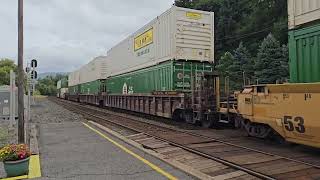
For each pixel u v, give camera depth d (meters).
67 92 76.44
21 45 11.44
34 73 19.22
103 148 11.11
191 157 9.84
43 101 65.75
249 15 78.88
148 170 7.97
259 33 71.31
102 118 23.62
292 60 9.76
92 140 12.94
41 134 15.22
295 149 10.57
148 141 13.07
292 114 9.41
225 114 14.80
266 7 74.31
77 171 8.04
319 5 8.80
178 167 8.15
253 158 9.22
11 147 7.92
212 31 19.47
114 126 18.55
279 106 9.99
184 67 18.59
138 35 24.55
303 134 9.20
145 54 23.03
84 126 18.30
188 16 18.75
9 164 7.70
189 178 7.21
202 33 19.11
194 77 17.05
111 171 7.95
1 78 67.56
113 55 33.69
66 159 9.48
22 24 11.48
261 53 49.41
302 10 9.38
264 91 10.79
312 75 9.05
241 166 8.33
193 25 18.86
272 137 11.76
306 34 9.26
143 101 23.61
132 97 26.19
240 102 12.40
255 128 12.15
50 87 134.50
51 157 9.83
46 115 27.31
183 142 12.30
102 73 39.78
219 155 9.84
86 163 8.88
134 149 10.85
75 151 10.70
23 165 7.83
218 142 12.13
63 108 38.75
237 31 75.62
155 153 10.12
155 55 21.03
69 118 23.88
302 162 8.43
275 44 49.06
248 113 11.78
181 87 18.47
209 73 15.98
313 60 9.02
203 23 19.19
